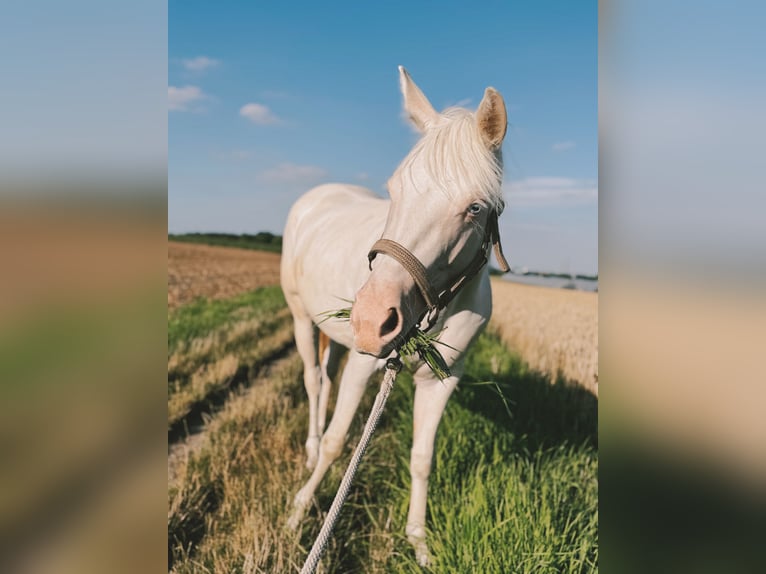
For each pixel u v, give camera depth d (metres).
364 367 2.46
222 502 2.94
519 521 2.31
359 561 2.51
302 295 3.32
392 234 1.68
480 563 2.12
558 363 5.61
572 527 2.42
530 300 14.97
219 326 7.95
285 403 4.29
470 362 5.47
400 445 3.37
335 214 3.26
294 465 3.32
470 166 1.64
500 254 1.90
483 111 1.66
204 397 4.66
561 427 3.79
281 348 7.12
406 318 1.63
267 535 2.40
